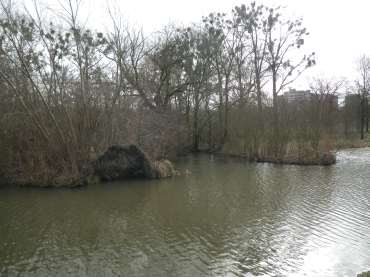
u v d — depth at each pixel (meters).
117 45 26.64
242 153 32.12
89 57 22.19
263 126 30.00
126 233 11.37
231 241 10.52
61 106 19.44
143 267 8.91
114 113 22.48
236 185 18.80
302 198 15.46
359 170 23.08
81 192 17.22
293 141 28.12
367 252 9.54
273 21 35.81
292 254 9.49
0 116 18.83
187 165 27.28
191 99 37.75
